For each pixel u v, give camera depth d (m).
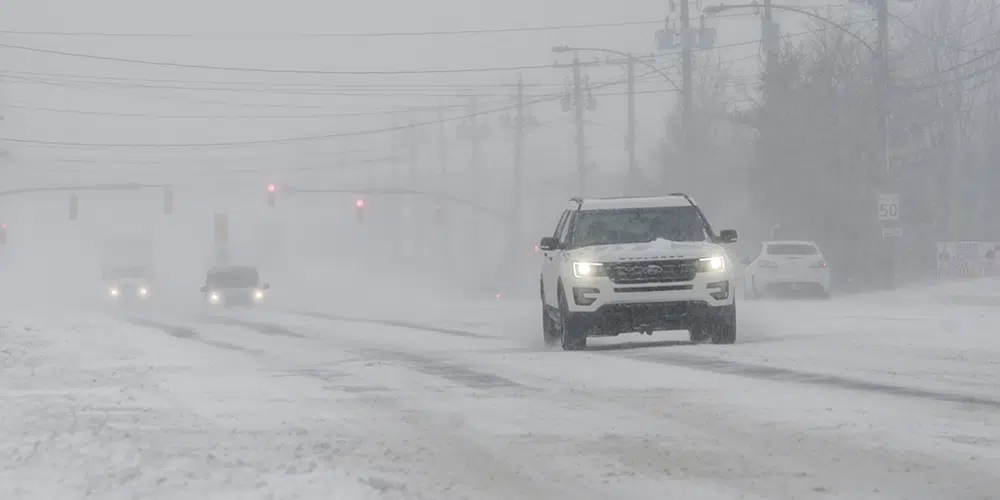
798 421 31.81
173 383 46.59
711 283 56.06
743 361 48.81
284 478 25.03
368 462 27.20
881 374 43.19
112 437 31.92
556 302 59.00
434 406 37.25
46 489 24.84
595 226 59.34
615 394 38.72
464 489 23.70
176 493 23.84
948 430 29.73
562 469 25.80
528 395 39.28
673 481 24.17
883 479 23.91
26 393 44.12
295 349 64.38
